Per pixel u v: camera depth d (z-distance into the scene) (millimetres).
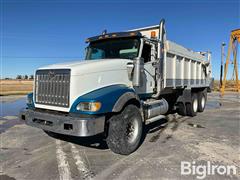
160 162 4410
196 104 10195
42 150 5125
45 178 3730
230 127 7586
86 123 4012
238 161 4465
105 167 4180
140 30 7336
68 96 4375
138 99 5176
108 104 4371
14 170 4043
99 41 6660
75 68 4402
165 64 7016
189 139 6039
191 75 9648
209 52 12023
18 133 6676
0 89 35938
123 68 5379
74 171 4004
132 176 3803
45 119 4500
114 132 4660
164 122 8398
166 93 7902
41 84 4902
